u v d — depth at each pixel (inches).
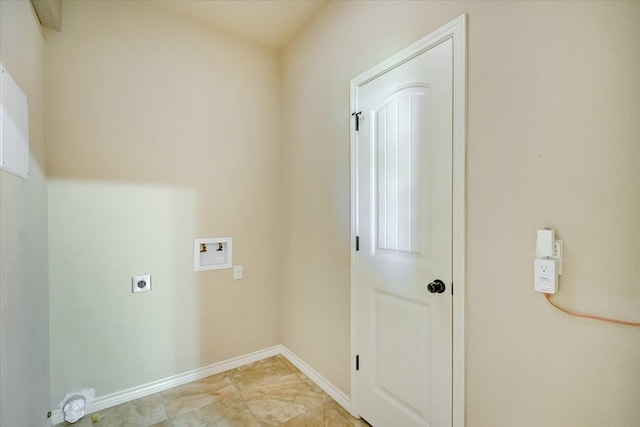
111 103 76.3
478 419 46.9
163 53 83.3
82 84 72.8
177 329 85.4
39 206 62.1
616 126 33.4
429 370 54.3
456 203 49.2
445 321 51.3
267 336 101.7
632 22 32.3
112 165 76.6
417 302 56.7
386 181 63.1
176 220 85.3
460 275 48.7
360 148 69.8
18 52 49.3
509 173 42.6
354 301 71.9
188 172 87.2
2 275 41.1
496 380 44.5
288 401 77.4
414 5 56.1
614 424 34.0
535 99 39.8
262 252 100.5
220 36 92.4
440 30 51.0
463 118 47.7
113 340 76.6
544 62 38.8
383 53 63.1
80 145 72.6
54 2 63.1
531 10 39.9
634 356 32.6
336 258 78.0
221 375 90.1
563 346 37.7
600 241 34.7
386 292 63.4
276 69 103.2
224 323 93.5
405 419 58.9
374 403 66.2
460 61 48.0
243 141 96.8
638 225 32.3
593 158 35.1
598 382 35.0
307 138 89.5
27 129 53.9
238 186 96.0
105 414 72.5
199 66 88.9
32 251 56.6
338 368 77.2
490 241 45.0
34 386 56.2
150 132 81.5
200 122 89.1
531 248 40.5
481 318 46.3
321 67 82.7
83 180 73.0
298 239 94.5
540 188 39.5
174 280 85.0
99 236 75.0
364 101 68.4
